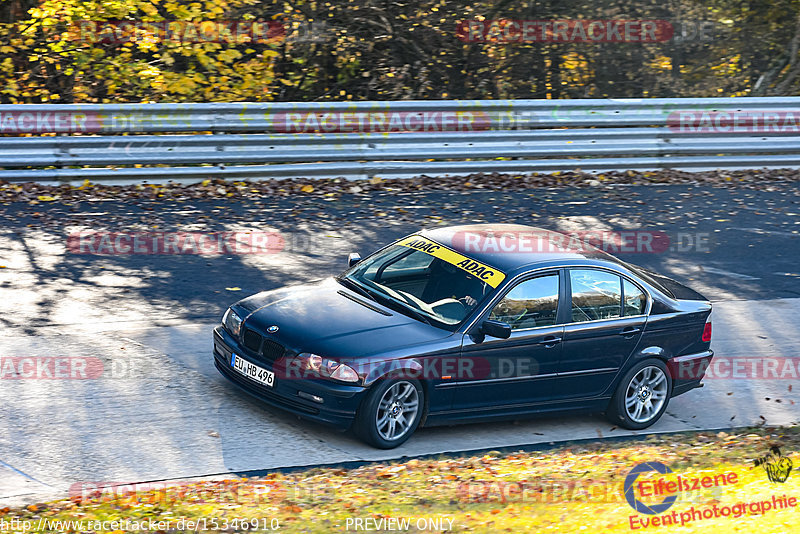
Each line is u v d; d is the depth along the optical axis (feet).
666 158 202.59
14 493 67.82
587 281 95.45
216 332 91.81
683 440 93.61
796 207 186.70
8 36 209.15
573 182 192.34
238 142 173.17
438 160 189.98
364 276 96.53
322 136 178.09
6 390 86.79
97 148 165.17
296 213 160.35
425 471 76.54
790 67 261.44
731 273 147.64
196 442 80.84
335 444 84.64
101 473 73.05
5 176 159.33
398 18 229.66
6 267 123.44
